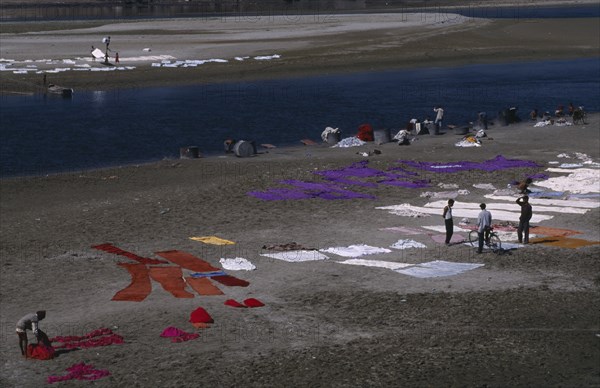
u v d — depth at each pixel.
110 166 63.97
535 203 49.28
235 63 118.69
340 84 108.31
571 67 128.25
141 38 144.00
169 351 28.09
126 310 32.16
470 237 41.03
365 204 49.41
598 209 47.84
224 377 26.03
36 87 98.06
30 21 194.50
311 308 32.31
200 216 46.81
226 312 31.83
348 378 25.89
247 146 66.88
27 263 38.16
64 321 31.06
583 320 30.89
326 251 39.88
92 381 25.83
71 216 47.16
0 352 28.23
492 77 117.12
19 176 59.91
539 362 27.12
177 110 88.06
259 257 38.91
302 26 173.75
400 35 155.38
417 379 25.83
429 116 87.56
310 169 59.78
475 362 27.06
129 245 41.09
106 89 100.12
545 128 79.38
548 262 38.00
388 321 30.81
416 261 38.31
